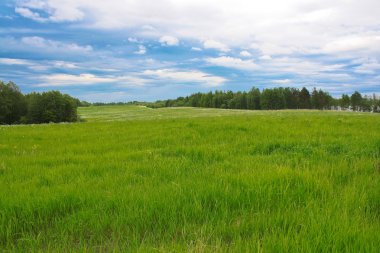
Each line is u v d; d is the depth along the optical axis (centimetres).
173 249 288
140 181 563
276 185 479
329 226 325
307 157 748
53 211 430
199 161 753
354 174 570
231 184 507
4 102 9075
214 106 17575
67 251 312
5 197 464
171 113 8700
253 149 893
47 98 9044
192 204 416
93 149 1035
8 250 315
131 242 321
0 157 897
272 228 331
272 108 15100
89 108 15175
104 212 396
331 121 1816
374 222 351
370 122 1750
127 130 1658
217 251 285
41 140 1357
